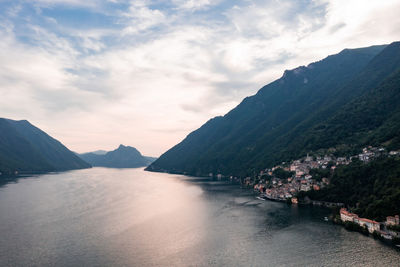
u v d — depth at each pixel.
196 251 127.44
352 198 195.25
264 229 160.25
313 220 176.12
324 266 109.44
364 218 154.62
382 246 126.75
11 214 195.25
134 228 164.00
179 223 175.88
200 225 171.12
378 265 108.38
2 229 159.00
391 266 107.25
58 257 119.00
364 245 128.62
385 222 143.88
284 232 153.25
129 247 132.00
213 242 139.50
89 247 131.50
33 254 122.00
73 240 141.12
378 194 171.12
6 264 111.44
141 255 122.31
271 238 144.00
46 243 136.25
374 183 188.12
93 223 174.12
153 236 148.88
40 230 157.50
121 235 150.25
